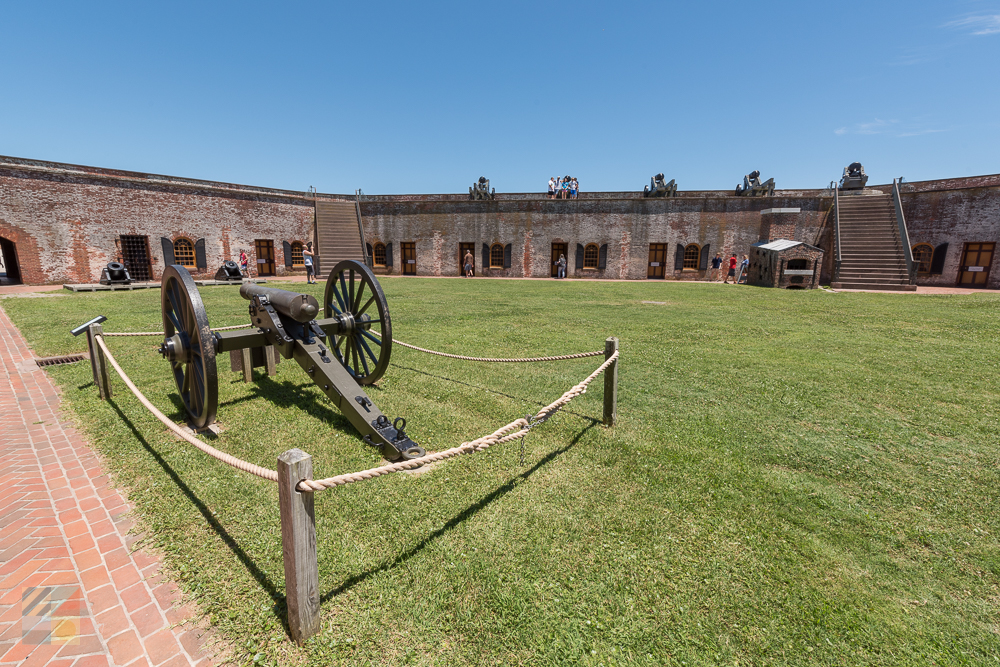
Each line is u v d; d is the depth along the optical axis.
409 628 2.00
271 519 2.70
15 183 15.82
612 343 4.02
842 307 11.88
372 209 25.67
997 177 17.64
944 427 4.20
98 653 1.83
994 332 8.48
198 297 3.52
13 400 4.62
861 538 2.66
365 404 3.66
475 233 24.78
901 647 1.95
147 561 2.36
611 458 3.54
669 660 1.88
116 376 5.43
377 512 2.80
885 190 20.92
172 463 3.33
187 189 19.78
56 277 16.81
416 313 10.58
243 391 4.96
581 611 2.11
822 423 4.27
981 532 2.74
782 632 2.01
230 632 1.95
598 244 23.84
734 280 21.53
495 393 5.04
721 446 3.78
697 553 2.50
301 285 17.83
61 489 3.00
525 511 2.84
